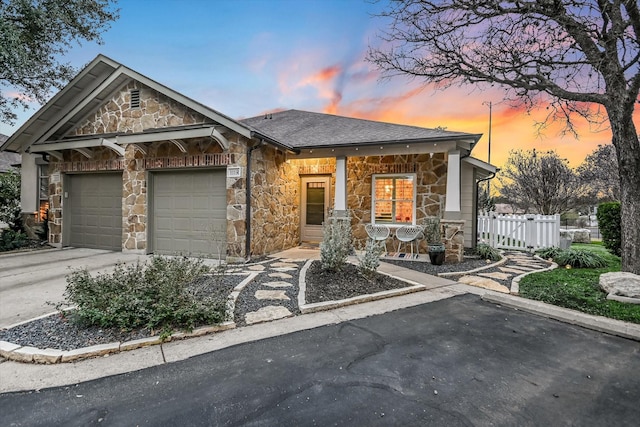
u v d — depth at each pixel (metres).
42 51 9.90
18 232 10.21
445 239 8.07
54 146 8.99
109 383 2.66
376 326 3.96
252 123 12.98
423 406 2.37
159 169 8.45
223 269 5.43
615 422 2.22
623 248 5.41
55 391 2.55
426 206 9.39
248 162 7.64
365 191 10.02
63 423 2.17
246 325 3.94
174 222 8.45
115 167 8.91
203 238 8.12
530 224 10.13
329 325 3.98
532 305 4.58
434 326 3.98
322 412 2.29
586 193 14.47
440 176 9.25
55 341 3.31
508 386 2.65
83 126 9.49
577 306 4.45
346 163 9.23
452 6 5.34
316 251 9.43
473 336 3.68
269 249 8.80
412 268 7.35
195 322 3.77
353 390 2.57
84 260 7.74
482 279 6.19
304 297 4.89
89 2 9.92
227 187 7.67
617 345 3.47
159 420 2.20
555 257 8.27
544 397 2.51
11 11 8.55
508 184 17.33
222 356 3.14
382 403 2.40
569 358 3.16
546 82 5.45
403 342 3.50
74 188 9.80
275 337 3.60
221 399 2.44
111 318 3.52
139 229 8.60
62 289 5.30
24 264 7.27
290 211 10.24
